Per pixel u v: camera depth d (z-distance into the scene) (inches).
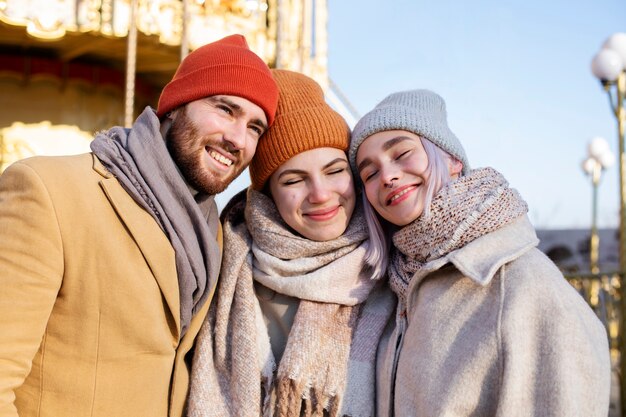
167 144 76.1
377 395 76.7
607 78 232.1
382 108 77.9
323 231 81.0
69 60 267.7
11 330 59.6
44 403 63.6
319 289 78.3
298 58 194.7
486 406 63.7
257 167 83.7
